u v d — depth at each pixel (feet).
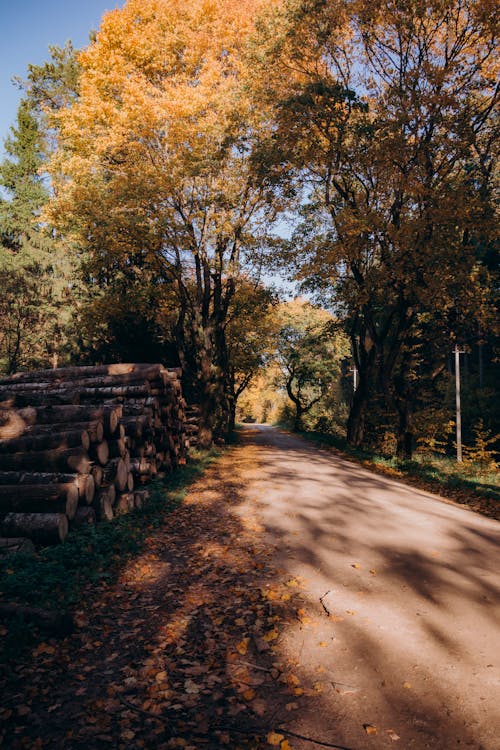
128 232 60.75
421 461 67.10
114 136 53.72
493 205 53.98
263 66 56.34
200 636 14.32
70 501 21.86
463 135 50.70
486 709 10.77
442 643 13.71
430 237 50.21
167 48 56.03
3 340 111.65
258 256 68.80
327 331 84.58
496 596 17.01
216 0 57.72
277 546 23.00
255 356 115.44
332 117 55.01
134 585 18.29
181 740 9.87
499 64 52.13
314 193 71.61
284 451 76.59
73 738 9.96
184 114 52.49
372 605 16.25
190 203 60.13
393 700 11.14
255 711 10.79
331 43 56.85
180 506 31.99
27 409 27.76
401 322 60.70
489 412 91.66
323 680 11.94
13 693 11.41
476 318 56.95
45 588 16.07
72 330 96.78
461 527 27.04
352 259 57.57
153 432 37.24
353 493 37.09
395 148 50.29
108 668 12.61
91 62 55.47
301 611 15.74
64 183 67.21
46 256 105.50
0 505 21.59
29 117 117.91
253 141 60.34
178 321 71.61
